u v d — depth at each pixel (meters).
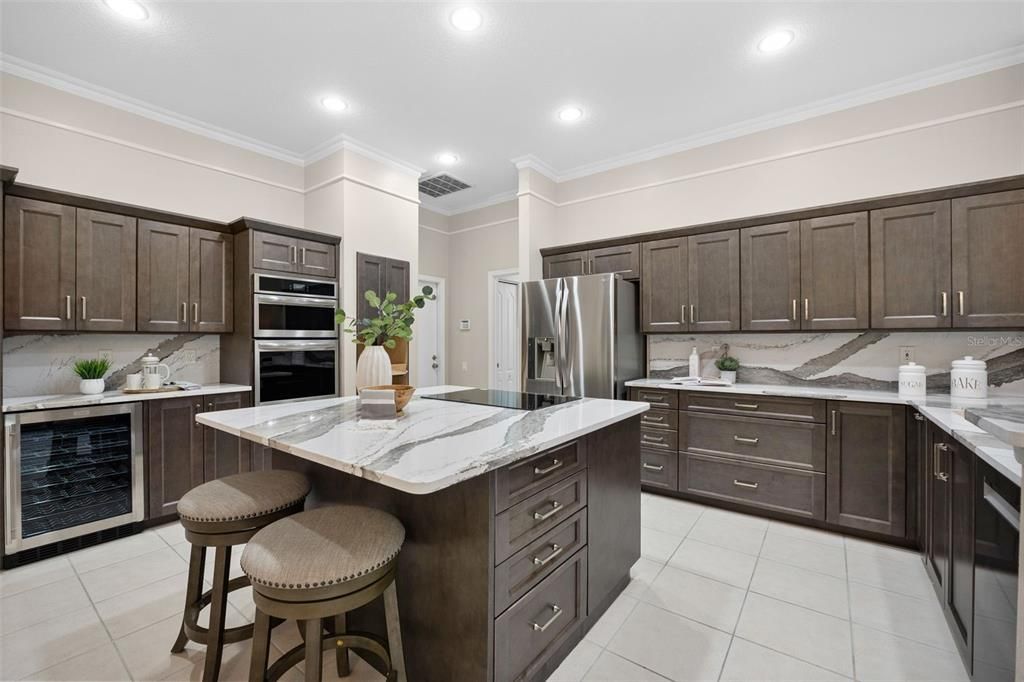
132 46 2.65
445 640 1.40
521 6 2.37
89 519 2.64
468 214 5.68
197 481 3.06
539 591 1.54
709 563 2.42
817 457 2.82
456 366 5.77
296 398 3.58
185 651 1.73
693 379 3.52
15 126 2.78
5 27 2.47
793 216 3.15
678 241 3.62
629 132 3.77
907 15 2.41
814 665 1.66
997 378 2.77
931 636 1.81
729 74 2.96
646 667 1.66
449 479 1.12
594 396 3.64
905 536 2.55
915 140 2.98
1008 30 2.52
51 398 2.72
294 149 4.07
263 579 1.12
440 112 3.45
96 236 2.88
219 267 3.48
